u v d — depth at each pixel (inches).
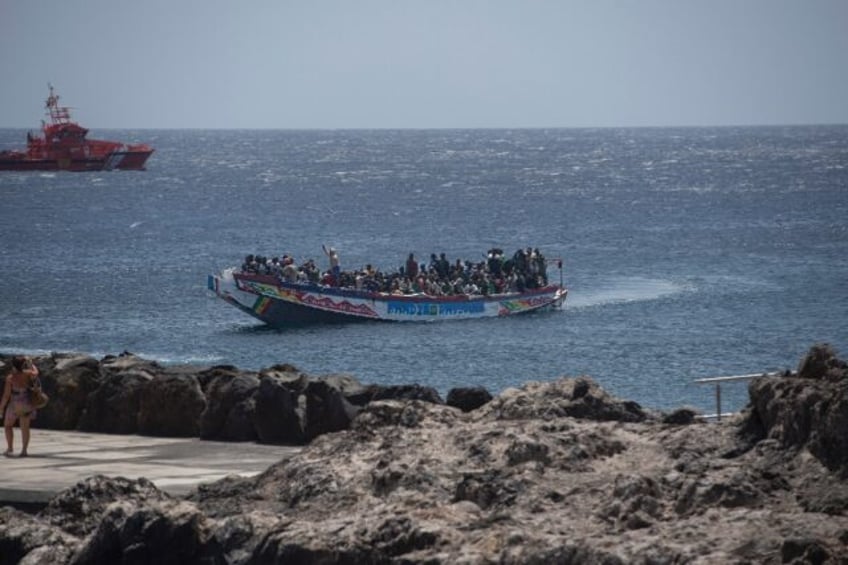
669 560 1263.5
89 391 2930.6
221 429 2701.8
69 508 1787.6
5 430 2573.8
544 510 1460.4
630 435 1648.6
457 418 1828.2
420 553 1390.3
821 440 1413.6
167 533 1546.5
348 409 2576.3
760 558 1252.5
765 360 6732.3
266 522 1533.0
